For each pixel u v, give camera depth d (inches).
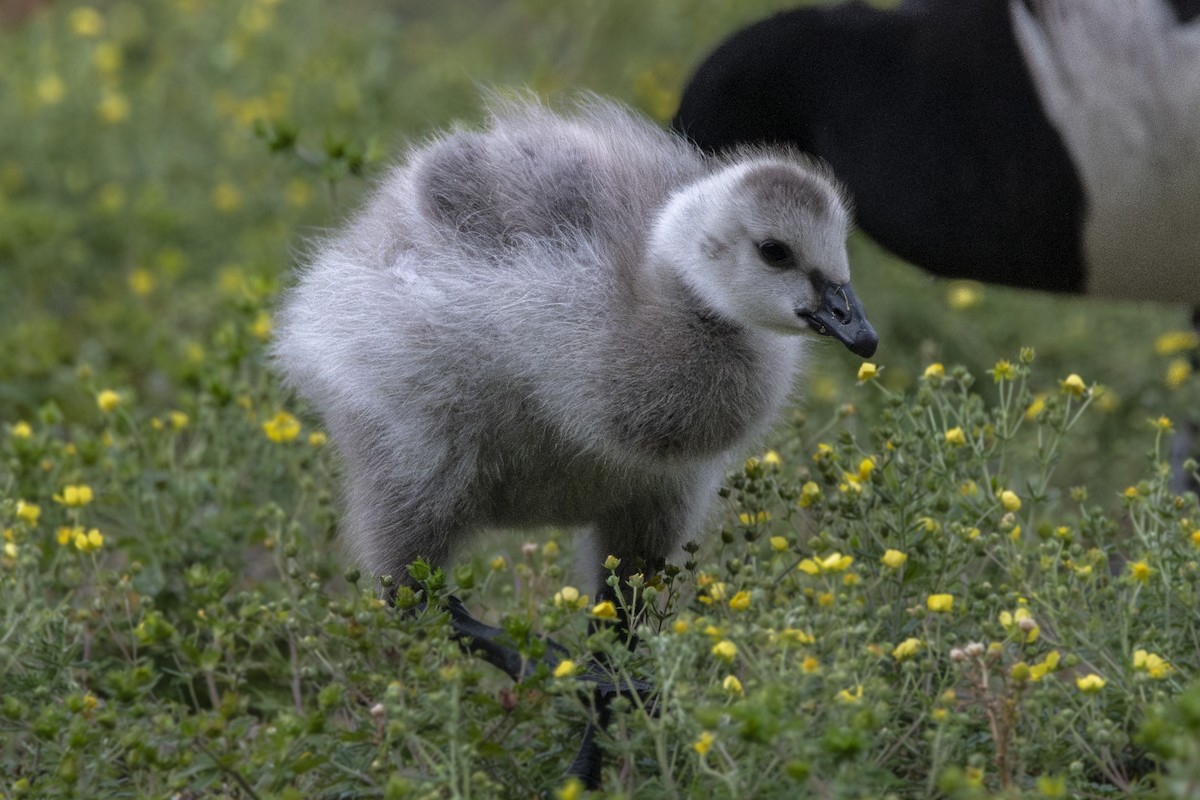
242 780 312.0
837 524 404.2
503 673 411.5
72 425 572.7
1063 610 342.6
